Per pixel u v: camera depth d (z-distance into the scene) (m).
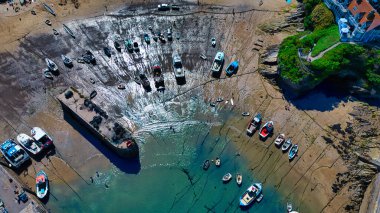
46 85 74.00
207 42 80.19
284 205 62.72
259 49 78.88
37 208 58.72
